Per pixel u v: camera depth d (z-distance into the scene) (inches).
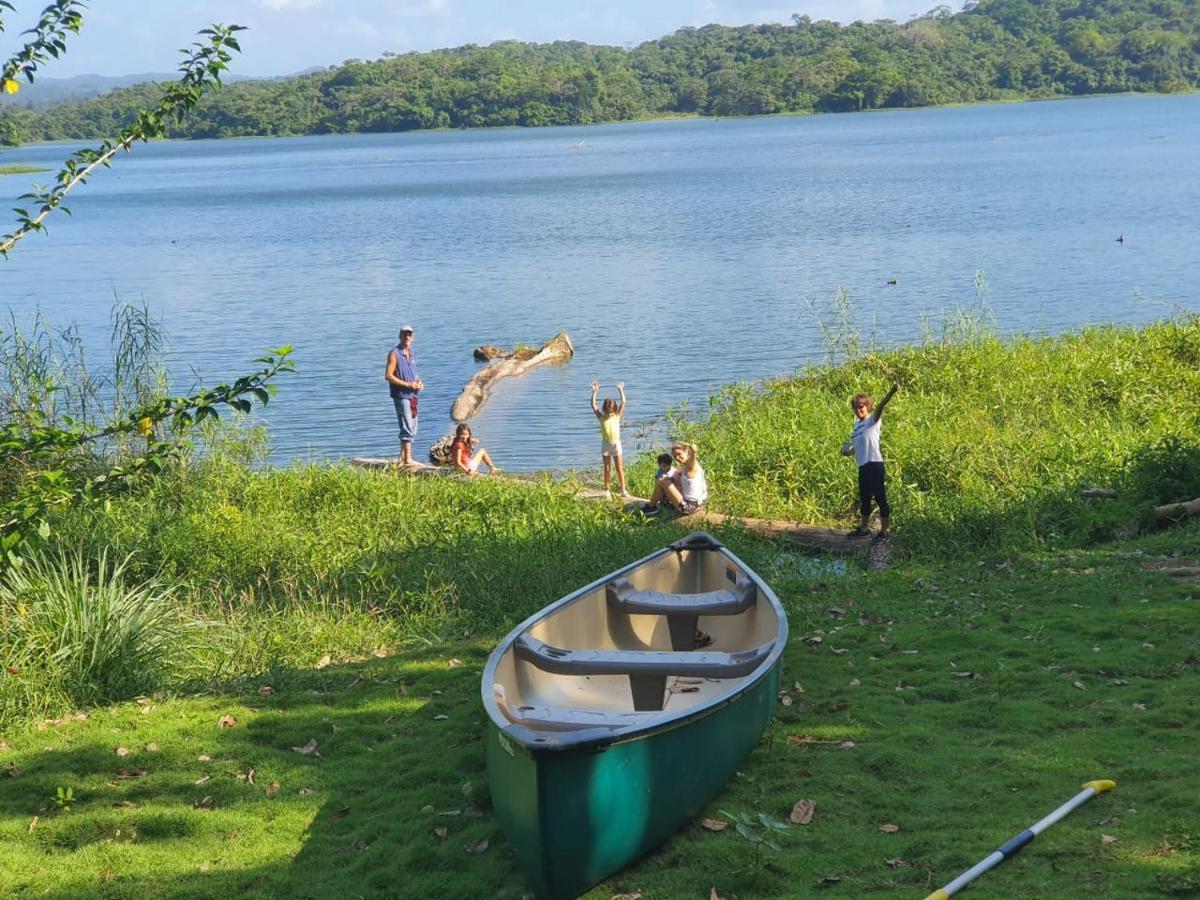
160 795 279.0
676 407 852.0
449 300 1445.6
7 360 631.2
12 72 311.9
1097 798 243.6
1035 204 2301.9
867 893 215.5
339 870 243.0
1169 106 7721.5
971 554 477.7
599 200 3043.8
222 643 388.2
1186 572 406.9
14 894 236.1
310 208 3275.1
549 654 300.7
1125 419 655.1
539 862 221.6
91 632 352.8
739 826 240.1
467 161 5684.1
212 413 295.6
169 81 331.9
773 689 287.7
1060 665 326.6
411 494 596.7
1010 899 205.8
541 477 668.7
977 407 713.6
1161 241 1636.3
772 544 520.7
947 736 285.3
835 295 1321.4
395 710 326.3
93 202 4060.0
